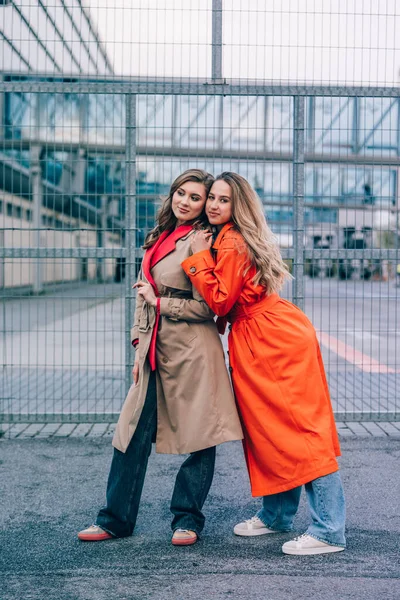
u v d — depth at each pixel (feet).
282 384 10.46
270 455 10.48
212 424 10.63
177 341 10.73
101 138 22.50
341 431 17.94
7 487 13.46
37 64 17.15
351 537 10.98
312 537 10.35
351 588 9.16
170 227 11.34
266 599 8.84
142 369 10.77
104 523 10.91
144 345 10.80
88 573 9.69
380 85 18.13
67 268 53.42
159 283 10.93
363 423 18.85
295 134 17.25
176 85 17.08
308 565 9.91
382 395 21.62
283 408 10.38
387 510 12.16
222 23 16.94
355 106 18.67
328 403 10.85
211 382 10.72
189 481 10.83
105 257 17.47
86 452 15.92
